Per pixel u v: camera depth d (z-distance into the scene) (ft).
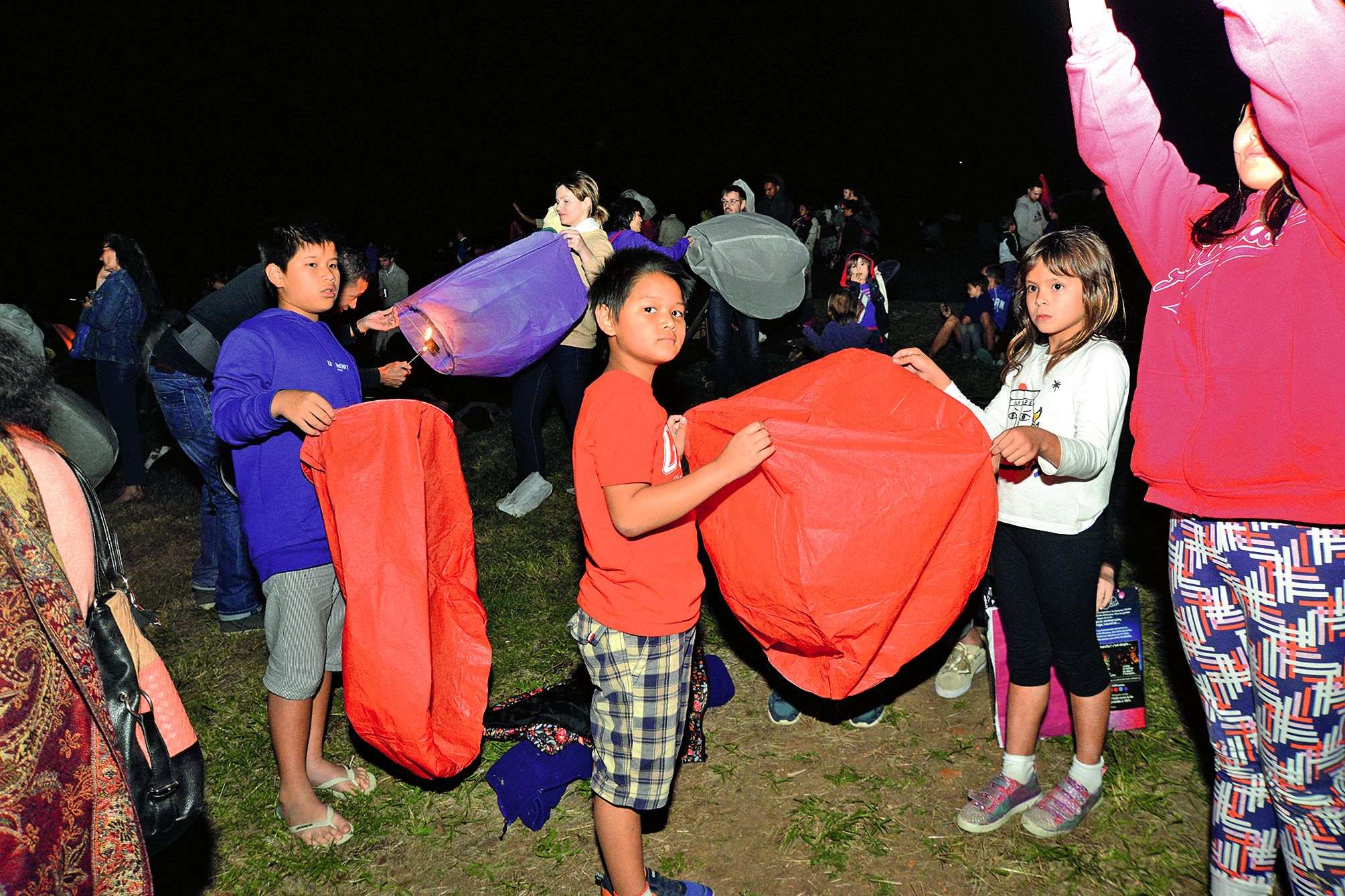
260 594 14.55
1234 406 6.08
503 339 15.85
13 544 4.64
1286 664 6.37
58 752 4.68
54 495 5.23
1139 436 6.76
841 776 10.11
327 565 9.14
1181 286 6.51
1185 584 6.95
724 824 9.52
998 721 10.15
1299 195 5.58
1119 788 9.52
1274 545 6.21
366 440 8.37
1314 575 6.13
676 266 7.44
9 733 4.42
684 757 10.32
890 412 7.97
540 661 12.92
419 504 8.52
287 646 9.09
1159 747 10.14
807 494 7.34
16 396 5.10
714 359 22.71
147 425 26.53
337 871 9.20
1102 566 10.02
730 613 13.84
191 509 20.76
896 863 8.85
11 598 4.55
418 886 8.99
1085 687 8.89
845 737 10.84
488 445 23.73
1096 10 6.65
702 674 10.40
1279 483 6.02
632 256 7.42
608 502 7.09
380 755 10.99
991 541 8.09
